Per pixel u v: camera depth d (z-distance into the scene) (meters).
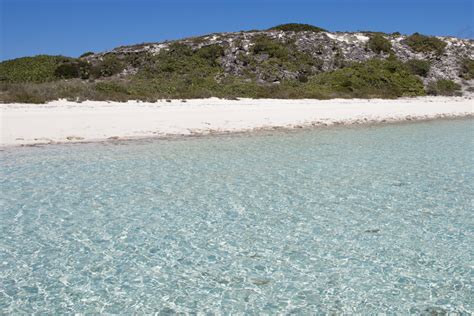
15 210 9.62
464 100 37.06
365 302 6.13
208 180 12.12
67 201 10.26
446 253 7.69
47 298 6.19
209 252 7.70
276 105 28.77
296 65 46.75
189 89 33.94
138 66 48.62
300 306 6.03
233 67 46.25
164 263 7.27
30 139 16.92
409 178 12.51
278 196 10.79
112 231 8.58
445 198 10.70
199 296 6.28
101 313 5.84
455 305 6.07
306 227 8.84
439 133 20.98
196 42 53.25
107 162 13.97
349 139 18.97
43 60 49.94
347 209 9.88
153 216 9.39
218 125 21.42
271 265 7.22
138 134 18.78
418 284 6.63
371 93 37.97
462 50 53.72
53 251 7.68
